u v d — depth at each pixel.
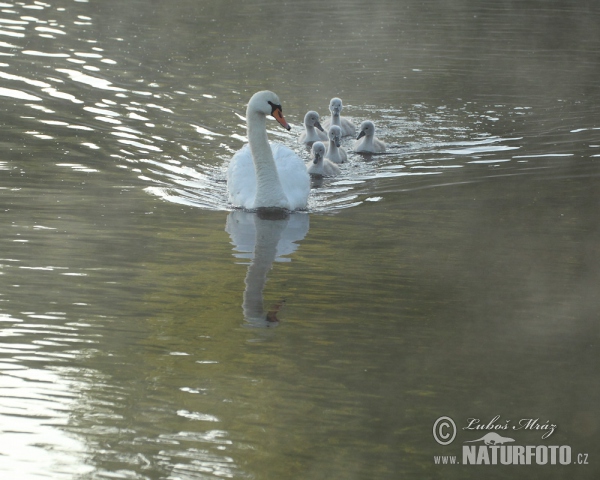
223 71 26.78
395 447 8.70
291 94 25.17
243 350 10.52
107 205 15.91
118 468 8.25
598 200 16.38
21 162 18.06
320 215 16.02
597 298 12.00
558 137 21.27
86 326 10.99
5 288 11.98
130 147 19.59
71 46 28.53
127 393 9.51
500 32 33.38
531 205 16.14
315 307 11.73
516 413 9.25
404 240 14.37
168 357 10.30
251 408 9.27
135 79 25.20
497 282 12.55
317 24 34.09
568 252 13.68
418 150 20.69
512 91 25.78
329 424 9.02
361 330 11.06
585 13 36.94
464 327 11.16
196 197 16.86
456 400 9.48
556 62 29.12
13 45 28.16
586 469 8.50
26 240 13.86
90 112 21.92
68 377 9.78
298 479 8.15
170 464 8.33
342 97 25.09
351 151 20.88
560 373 10.03
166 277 12.64
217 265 13.17
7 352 10.27
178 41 30.30
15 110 21.67
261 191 16.23
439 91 25.75
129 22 32.88
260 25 33.44
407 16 35.97
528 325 11.19
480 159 19.67
